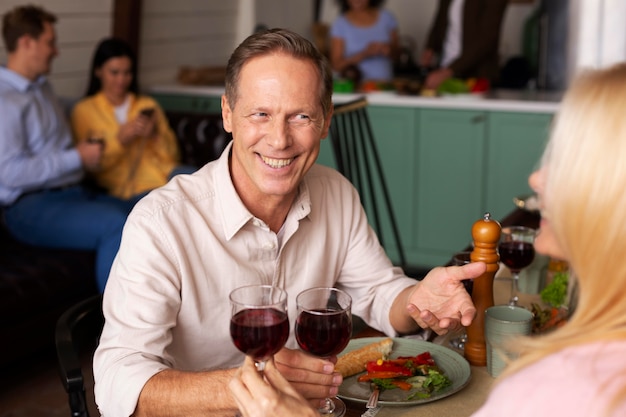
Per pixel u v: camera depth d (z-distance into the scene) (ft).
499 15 15.67
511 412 2.61
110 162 12.48
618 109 2.58
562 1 16.26
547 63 16.79
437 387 4.57
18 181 11.12
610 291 2.65
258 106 4.78
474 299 5.01
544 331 5.25
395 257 14.93
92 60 13.47
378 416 4.29
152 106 13.01
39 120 11.44
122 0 14.74
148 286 4.78
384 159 14.65
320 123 4.98
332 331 4.16
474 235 4.99
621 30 15.66
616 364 2.57
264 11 19.34
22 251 10.82
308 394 4.07
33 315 9.95
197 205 5.12
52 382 10.31
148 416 4.31
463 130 14.01
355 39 17.11
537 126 13.48
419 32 23.67
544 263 6.14
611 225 2.57
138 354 4.57
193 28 17.47
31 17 11.19
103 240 10.80
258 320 3.86
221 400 4.13
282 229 5.43
